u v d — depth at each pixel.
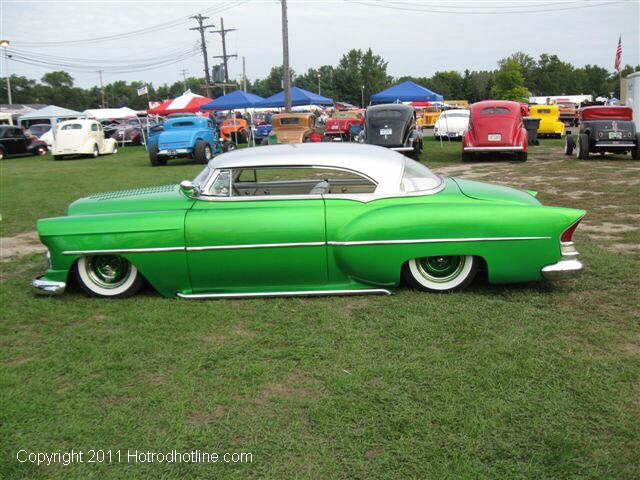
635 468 2.58
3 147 26.39
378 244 4.60
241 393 3.32
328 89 98.88
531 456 2.67
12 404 3.26
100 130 26.94
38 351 3.98
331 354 3.76
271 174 4.96
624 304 4.54
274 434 2.91
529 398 3.16
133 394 3.34
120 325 4.37
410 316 4.33
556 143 23.39
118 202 5.03
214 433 2.94
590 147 15.28
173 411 3.14
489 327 4.11
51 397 3.34
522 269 4.62
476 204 4.66
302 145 5.27
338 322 4.27
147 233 4.68
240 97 27.28
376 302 4.66
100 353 3.88
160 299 4.89
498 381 3.35
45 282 4.91
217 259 4.68
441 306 4.52
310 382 3.43
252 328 4.23
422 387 3.31
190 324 4.33
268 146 5.30
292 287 4.82
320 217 4.64
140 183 14.21
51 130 32.72
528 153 18.56
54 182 14.97
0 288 5.40
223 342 4.01
